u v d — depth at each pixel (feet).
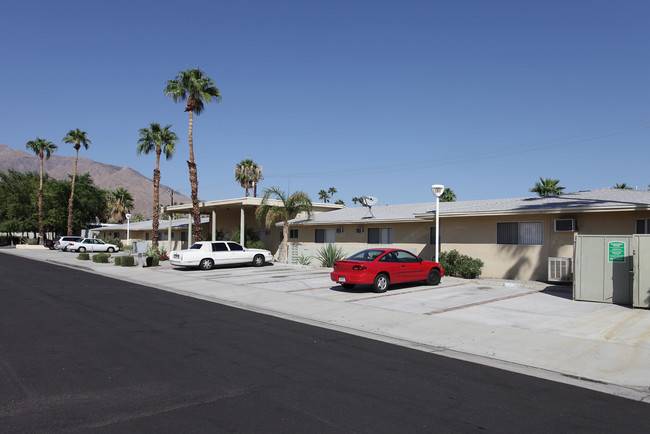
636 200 53.57
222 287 56.44
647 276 38.73
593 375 22.68
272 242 112.47
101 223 261.24
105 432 15.08
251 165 199.72
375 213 87.97
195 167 103.35
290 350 26.53
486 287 53.78
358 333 32.09
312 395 19.02
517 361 25.08
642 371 23.15
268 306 43.04
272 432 15.29
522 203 64.39
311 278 64.95
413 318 36.17
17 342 27.22
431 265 54.80
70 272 78.38
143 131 125.59
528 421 16.84
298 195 94.79
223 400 18.22
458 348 27.94
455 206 76.48
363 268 48.57
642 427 16.52
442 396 19.33
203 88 101.19
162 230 158.20
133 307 41.22
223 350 26.11
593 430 16.15
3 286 55.11
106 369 22.04
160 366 22.68
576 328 32.14
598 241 42.50
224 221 130.21
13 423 15.72
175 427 15.56
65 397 18.29
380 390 19.89
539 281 58.59
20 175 216.33
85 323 33.19
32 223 201.77
